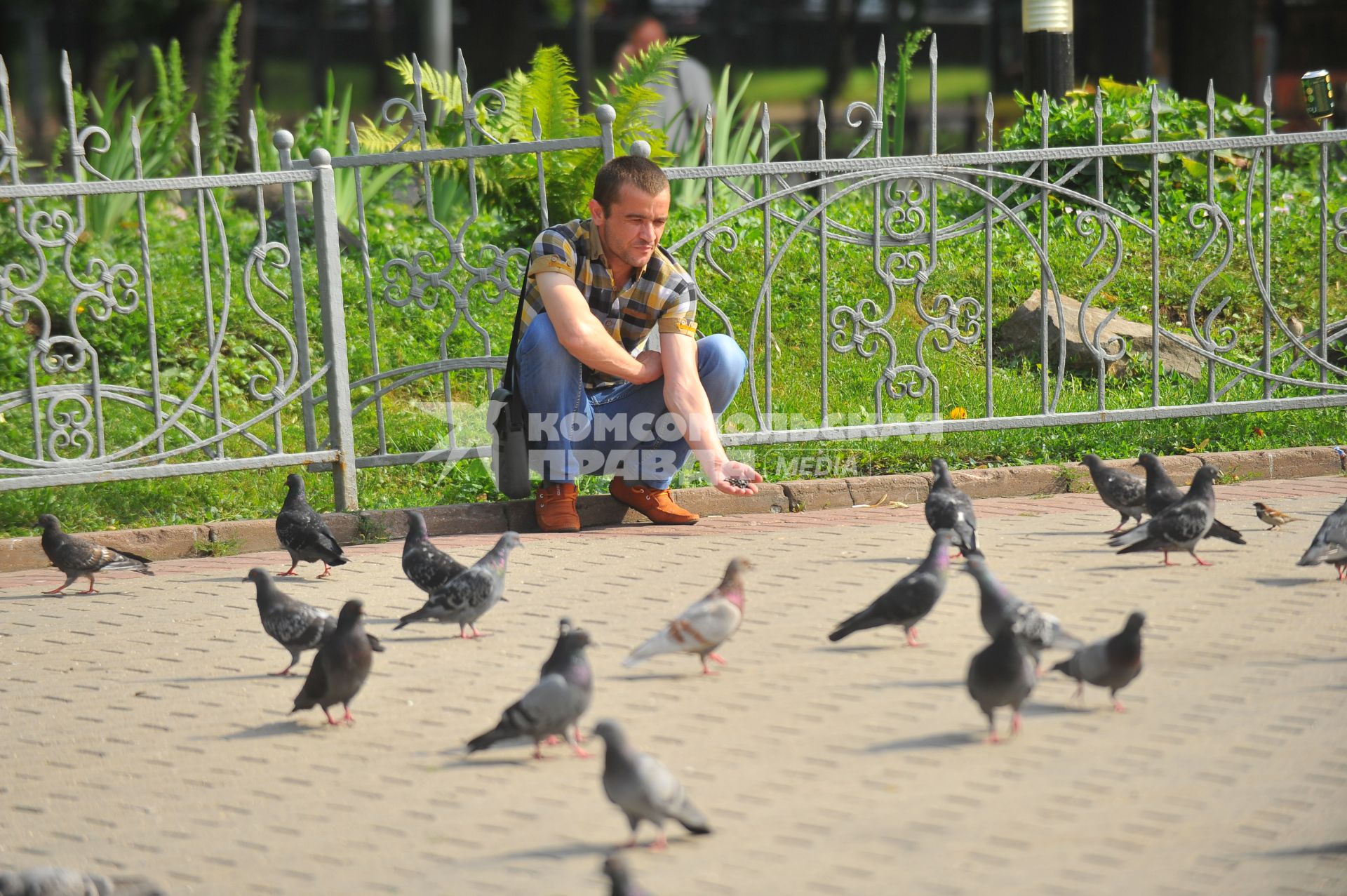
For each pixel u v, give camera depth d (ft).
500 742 22.90
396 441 44.09
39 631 31.65
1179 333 51.44
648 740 24.13
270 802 22.53
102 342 50.37
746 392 46.96
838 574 33.63
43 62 150.30
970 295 53.06
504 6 133.59
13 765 24.45
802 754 23.36
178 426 38.24
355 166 39.17
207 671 28.73
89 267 37.24
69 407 46.37
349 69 210.59
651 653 25.95
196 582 35.04
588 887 19.17
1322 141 43.04
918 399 46.29
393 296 40.22
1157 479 35.55
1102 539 36.19
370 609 32.22
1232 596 30.89
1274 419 45.65
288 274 56.29
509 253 40.29
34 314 51.67
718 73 193.98
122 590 34.60
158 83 75.36
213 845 21.16
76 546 33.81
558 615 31.19
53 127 151.33
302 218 60.39
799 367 49.06
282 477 42.27
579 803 21.99
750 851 20.06
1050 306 50.37
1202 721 24.20
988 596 25.27
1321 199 43.55
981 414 44.93
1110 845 19.84
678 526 38.93
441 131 58.75
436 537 38.58
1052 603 30.63
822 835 20.44
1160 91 63.46
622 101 56.59
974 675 23.13
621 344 38.11
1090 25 103.81
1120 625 28.99
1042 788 21.76
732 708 25.49
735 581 26.45
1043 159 41.42
